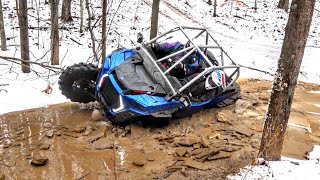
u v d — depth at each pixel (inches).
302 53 173.3
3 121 230.8
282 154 212.5
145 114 218.1
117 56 254.2
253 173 183.8
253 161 195.5
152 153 207.2
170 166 194.2
